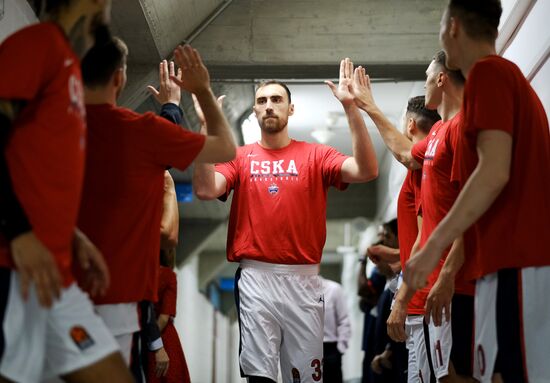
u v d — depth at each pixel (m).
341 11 7.79
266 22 7.79
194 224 13.91
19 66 2.37
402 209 4.55
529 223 2.82
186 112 8.79
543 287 2.79
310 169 4.72
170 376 5.11
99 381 2.46
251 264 4.64
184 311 13.86
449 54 3.17
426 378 4.21
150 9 6.45
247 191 4.71
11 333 2.34
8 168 2.35
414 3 7.78
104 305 3.03
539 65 4.71
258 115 4.80
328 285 8.23
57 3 2.61
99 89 3.13
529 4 4.81
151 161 3.10
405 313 4.17
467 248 3.14
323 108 10.95
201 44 7.75
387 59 7.73
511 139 2.80
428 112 4.74
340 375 8.10
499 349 2.80
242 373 4.64
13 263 2.37
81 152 2.44
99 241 3.04
